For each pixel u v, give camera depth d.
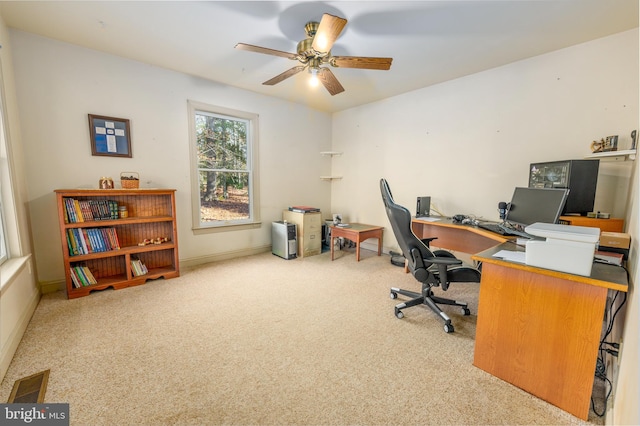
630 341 1.05
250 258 3.96
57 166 2.57
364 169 4.52
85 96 2.67
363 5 1.96
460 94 3.30
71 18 2.15
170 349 1.79
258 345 1.85
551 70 2.64
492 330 1.56
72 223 2.48
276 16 2.11
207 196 3.67
